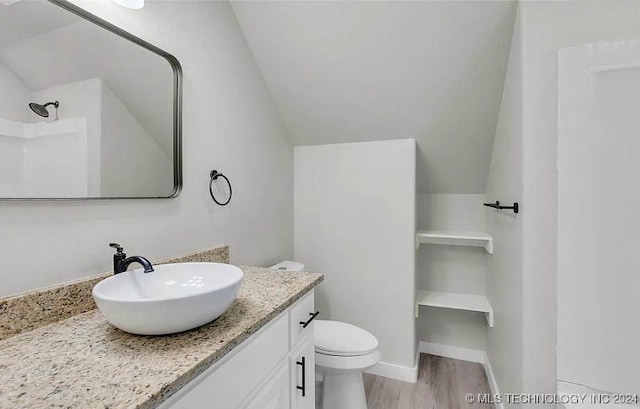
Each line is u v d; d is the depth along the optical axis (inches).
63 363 24.5
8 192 31.8
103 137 40.7
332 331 67.3
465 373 84.7
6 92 32.0
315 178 93.8
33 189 33.7
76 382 21.8
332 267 91.7
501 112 67.4
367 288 87.2
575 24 46.0
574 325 45.3
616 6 44.2
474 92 68.3
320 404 68.4
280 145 88.0
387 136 84.1
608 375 43.7
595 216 44.2
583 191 44.7
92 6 39.6
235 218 67.2
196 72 56.0
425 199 96.7
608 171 43.6
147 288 37.0
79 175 38.0
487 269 87.4
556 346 46.8
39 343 28.3
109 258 41.7
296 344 43.2
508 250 60.1
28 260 33.5
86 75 39.0
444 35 60.7
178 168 51.4
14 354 26.2
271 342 36.5
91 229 39.5
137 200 45.4
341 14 62.0
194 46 55.6
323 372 61.4
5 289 31.7
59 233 36.2
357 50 67.2
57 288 34.4
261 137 77.8
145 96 46.3
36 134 34.2
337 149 90.9
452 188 92.8
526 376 48.9
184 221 53.5
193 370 23.7
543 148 47.8
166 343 27.6
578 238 44.9
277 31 68.0
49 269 35.2
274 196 84.5
